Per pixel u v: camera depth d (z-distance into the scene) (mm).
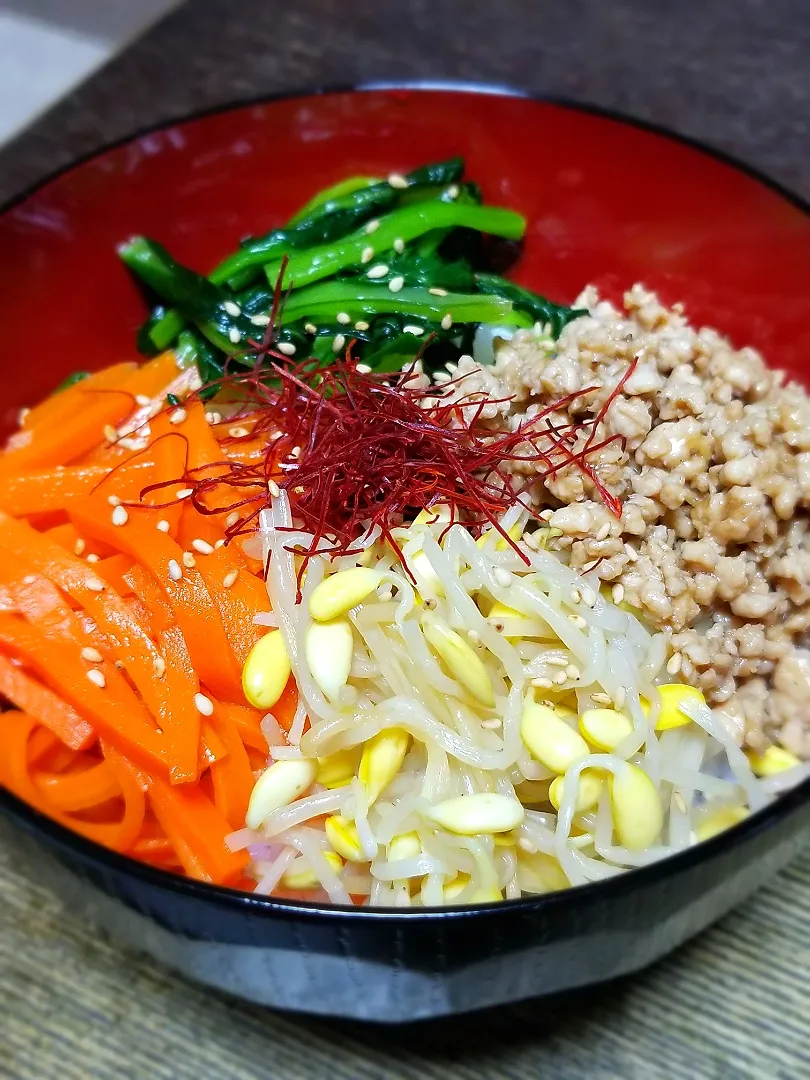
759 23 321
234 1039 163
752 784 159
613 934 131
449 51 315
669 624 166
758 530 167
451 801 149
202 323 219
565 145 222
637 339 193
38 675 169
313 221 224
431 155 235
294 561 171
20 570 171
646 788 148
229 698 167
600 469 176
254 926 124
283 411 200
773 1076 156
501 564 168
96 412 204
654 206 220
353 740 154
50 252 211
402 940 122
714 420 176
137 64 317
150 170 220
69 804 162
